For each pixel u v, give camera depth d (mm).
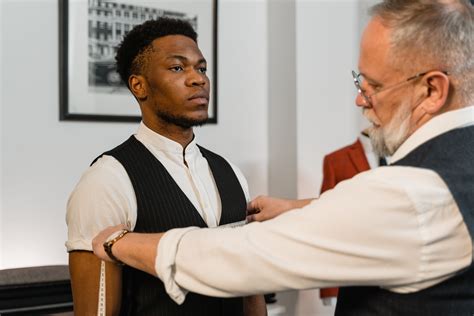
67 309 1890
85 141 2602
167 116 1444
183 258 1015
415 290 970
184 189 1459
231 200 1539
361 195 949
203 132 2959
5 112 2398
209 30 2957
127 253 1071
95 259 1333
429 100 1003
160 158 1471
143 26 1492
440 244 942
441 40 973
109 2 2646
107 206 1346
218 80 3020
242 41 3109
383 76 1021
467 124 1010
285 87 3135
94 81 2619
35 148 2471
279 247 970
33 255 2469
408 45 987
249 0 3131
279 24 3148
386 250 936
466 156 981
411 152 1019
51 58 2508
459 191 947
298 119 3086
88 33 2594
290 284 972
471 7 1019
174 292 1025
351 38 3293
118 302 1340
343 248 941
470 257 952
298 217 979
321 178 3188
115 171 1392
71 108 2559
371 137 1091
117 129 2693
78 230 1352
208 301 1408
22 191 2439
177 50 1433
